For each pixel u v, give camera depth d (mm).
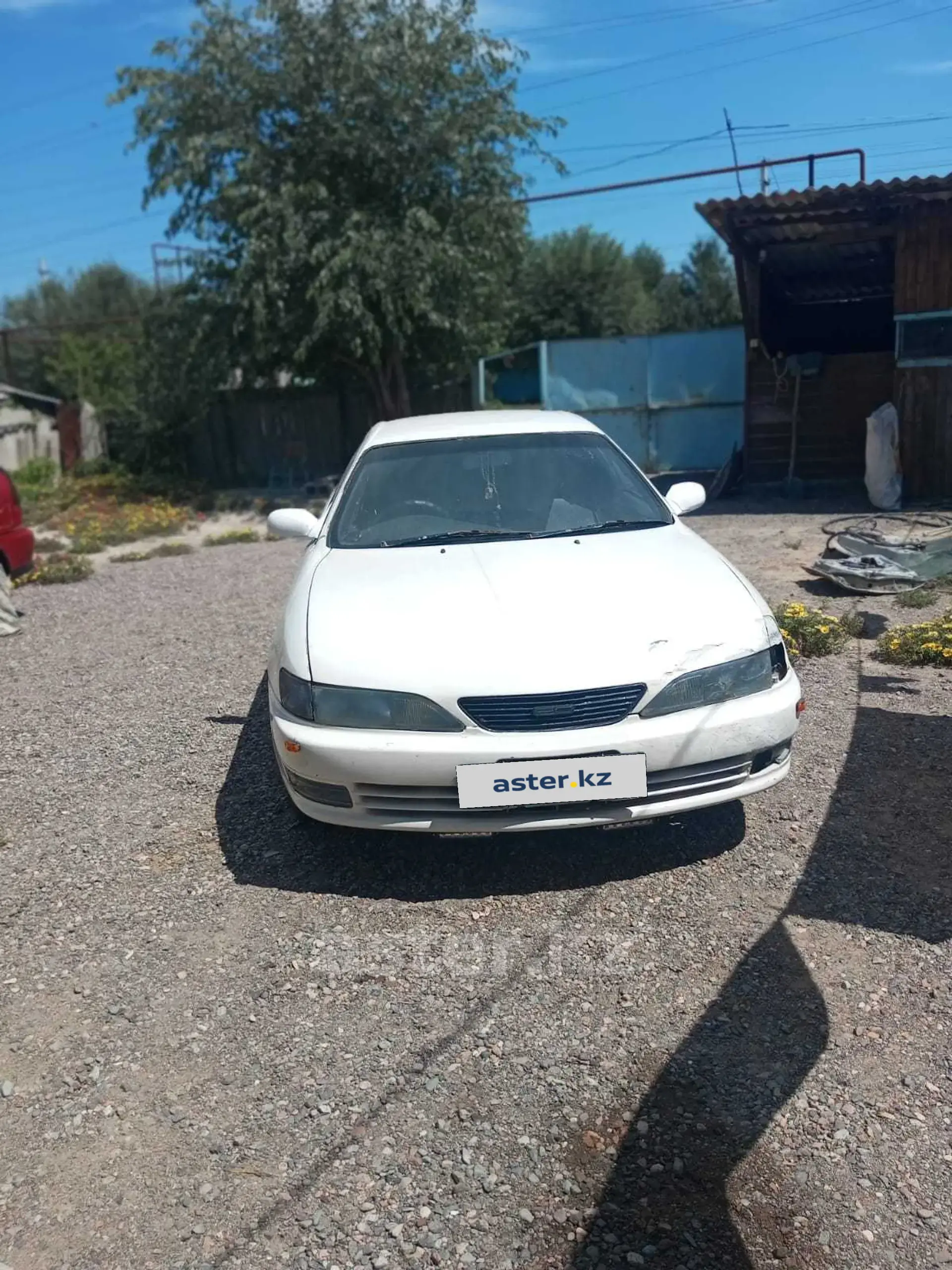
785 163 15812
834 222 12242
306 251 16422
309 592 4113
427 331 17859
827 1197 2311
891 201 11391
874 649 6203
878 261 14547
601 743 3361
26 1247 2287
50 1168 2510
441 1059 2816
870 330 17406
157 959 3361
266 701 6031
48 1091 2777
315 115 16812
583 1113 2594
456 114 17156
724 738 3471
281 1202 2369
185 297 18031
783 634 6203
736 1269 2143
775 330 17109
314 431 20641
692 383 17562
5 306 47562
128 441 21797
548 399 18125
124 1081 2797
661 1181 2373
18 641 8305
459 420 5484
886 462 12016
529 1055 2816
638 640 3537
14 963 3396
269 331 16891
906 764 4500
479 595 3859
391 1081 2742
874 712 5145
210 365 17484
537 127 17672
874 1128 2492
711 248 46969
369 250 16094
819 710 5215
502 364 23625
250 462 21141
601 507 4742
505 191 17734
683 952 3236
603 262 35312
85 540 14289
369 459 5094
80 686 6727
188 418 20500
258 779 4805
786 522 11562
